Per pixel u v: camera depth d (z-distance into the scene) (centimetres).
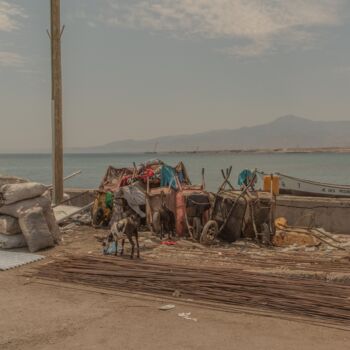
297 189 2306
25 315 666
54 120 1564
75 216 1589
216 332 598
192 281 813
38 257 1038
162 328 612
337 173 8606
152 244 1196
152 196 1352
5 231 1131
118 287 799
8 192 1134
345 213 1398
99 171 10500
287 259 1012
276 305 693
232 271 879
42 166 14588
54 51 1540
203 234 1185
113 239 1073
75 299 741
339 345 555
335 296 725
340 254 1082
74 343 565
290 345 555
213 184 5434
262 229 1225
